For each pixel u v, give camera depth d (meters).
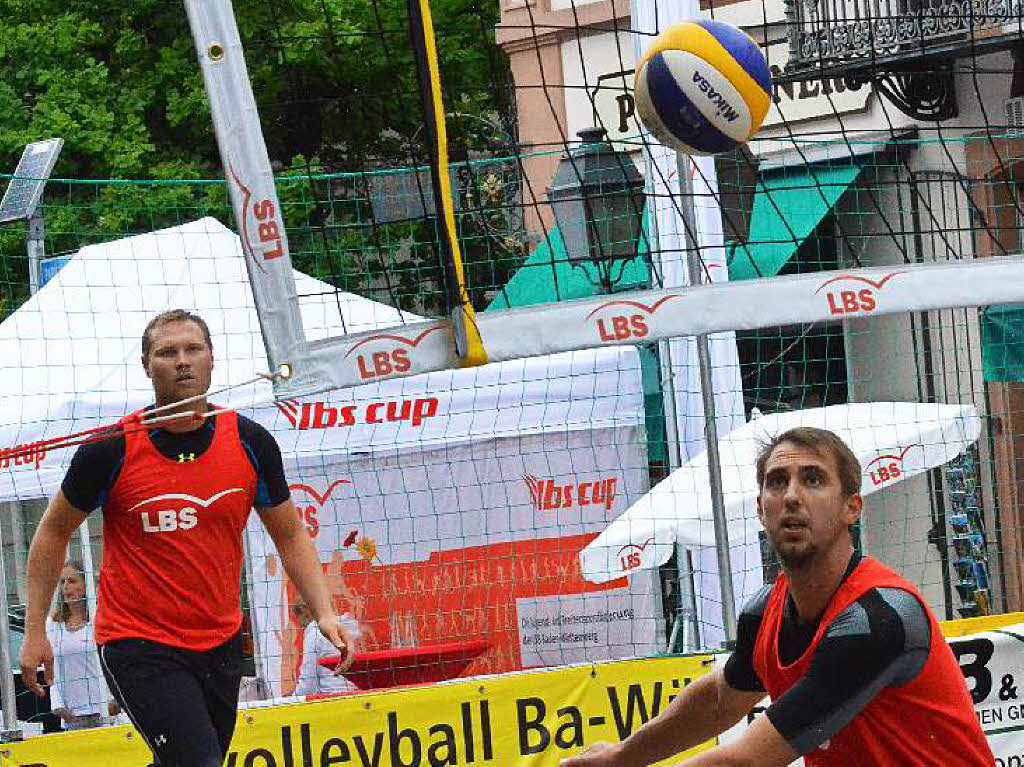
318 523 17.05
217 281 16.34
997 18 21.69
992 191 23.86
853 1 23.27
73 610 16.20
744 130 11.24
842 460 7.21
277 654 16.28
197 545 9.27
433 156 10.63
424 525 17.39
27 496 16.05
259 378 10.40
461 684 12.45
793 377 24.20
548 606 17.19
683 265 15.99
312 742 12.12
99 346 16.56
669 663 12.84
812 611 7.25
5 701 12.32
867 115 24.86
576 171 13.50
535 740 12.59
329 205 27.78
